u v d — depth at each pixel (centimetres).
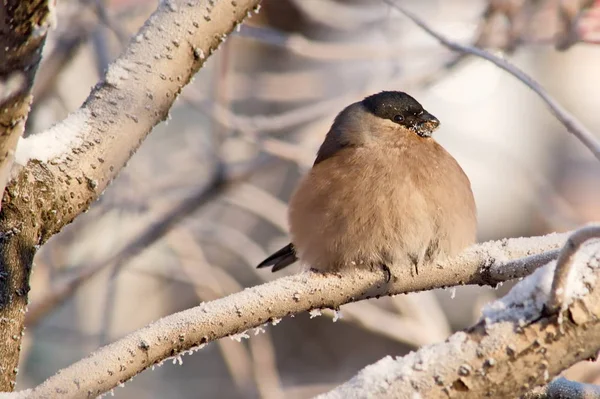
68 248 1203
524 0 1045
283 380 1709
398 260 676
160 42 524
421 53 1076
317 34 1545
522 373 404
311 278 571
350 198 707
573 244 389
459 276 641
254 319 523
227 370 1666
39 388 447
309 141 1106
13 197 498
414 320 1128
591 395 530
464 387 400
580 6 977
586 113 1848
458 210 716
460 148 1442
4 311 496
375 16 1302
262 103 1562
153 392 1550
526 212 1795
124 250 1098
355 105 831
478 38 1054
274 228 1555
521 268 607
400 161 736
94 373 458
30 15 386
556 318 404
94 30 1097
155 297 1433
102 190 523
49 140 511
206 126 1506
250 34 1070
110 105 520
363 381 402
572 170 1791
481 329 410
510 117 1748
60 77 1170
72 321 1360
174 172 1307
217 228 1289
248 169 1113
